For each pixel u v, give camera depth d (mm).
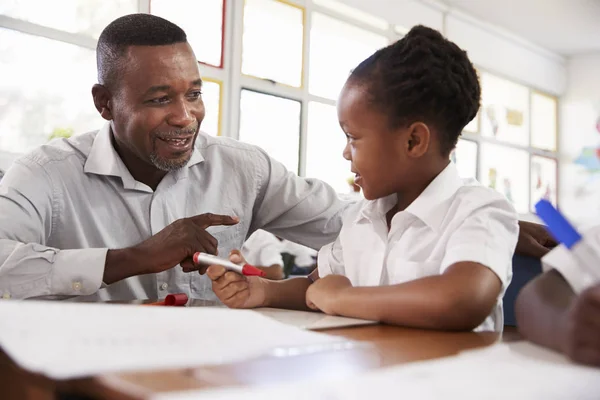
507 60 3709
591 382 289
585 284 411
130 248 873
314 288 649
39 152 1076
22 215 982
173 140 1026
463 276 540
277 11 2332
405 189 727
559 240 401
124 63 996
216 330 403
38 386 296
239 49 2209
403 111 658
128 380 273
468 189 708
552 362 332
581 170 4113
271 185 1235
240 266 714
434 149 692
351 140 699
